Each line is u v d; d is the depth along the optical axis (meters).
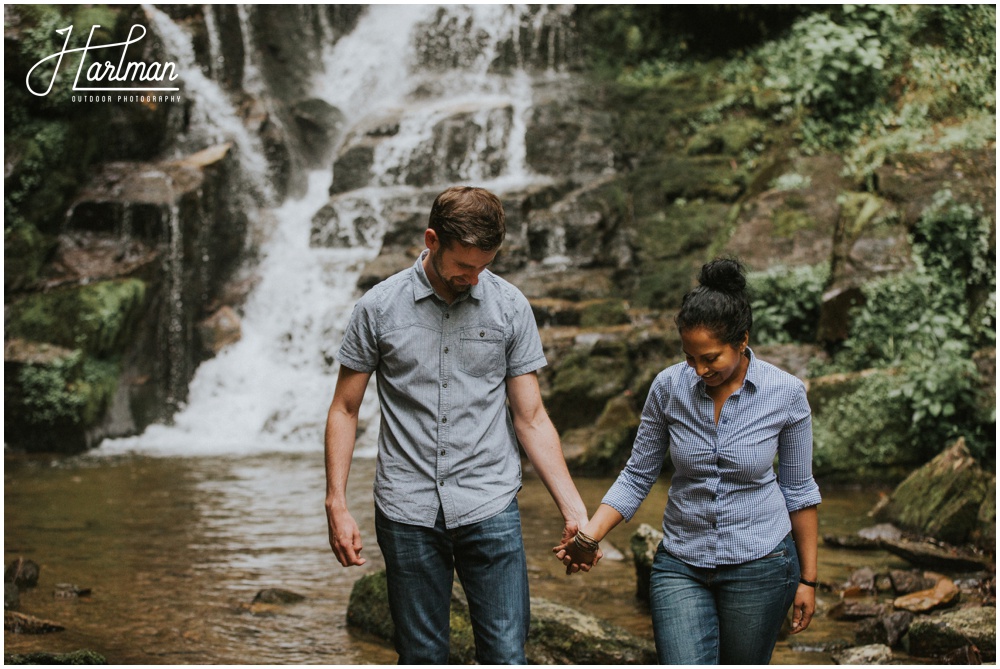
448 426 2.88
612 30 17.52
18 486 9.20
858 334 10.49
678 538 2.88
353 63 19.03
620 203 14.44
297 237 15.77
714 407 2.83
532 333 3.04
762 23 16.02
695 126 15.28
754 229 11.99
